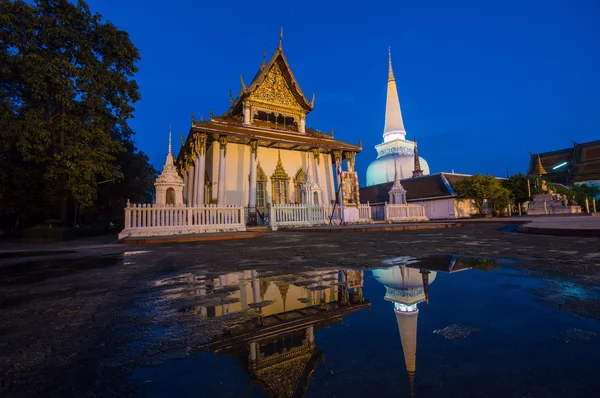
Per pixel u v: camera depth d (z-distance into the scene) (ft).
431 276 11.00
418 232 39.22
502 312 6.67
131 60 54.08
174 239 33.45
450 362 4.42
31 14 44.39
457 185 107.24
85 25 49.19
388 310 7.14
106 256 21.18
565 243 20.65
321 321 6.56
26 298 9.67
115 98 51.60
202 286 10.79
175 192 47.11
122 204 89.35
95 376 4.52
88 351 5.45
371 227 46.14
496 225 49.75
